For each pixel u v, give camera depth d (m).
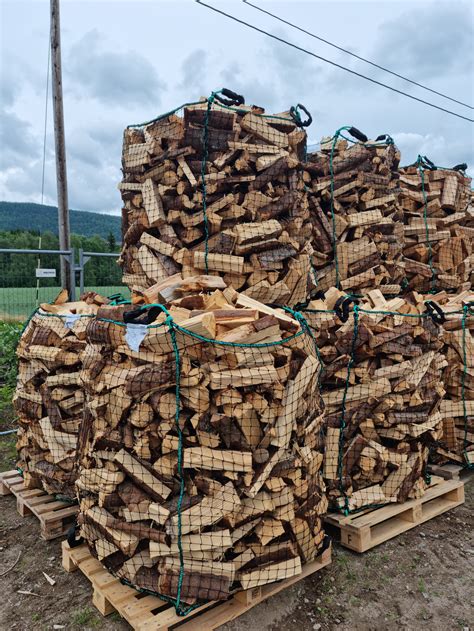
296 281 3.45
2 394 6.88
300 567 2.57
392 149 4.54
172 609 2.36
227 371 2.29
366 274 4.12
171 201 3.39
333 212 4.11
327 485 3.30
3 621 2.59
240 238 3.21
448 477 4.27
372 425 3.37
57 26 8.03
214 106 3.29
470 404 4.29
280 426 2.47
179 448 2.29
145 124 3.57
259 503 2.45
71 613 2.62
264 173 3.38
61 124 8.26
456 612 2.66
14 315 7.88
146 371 2.29
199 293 2.94
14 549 3.27
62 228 8.47
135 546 2.42
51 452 3.34
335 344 3.32
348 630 2.51
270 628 2.49
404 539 3.40
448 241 5.07
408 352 3.41
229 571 2.33
